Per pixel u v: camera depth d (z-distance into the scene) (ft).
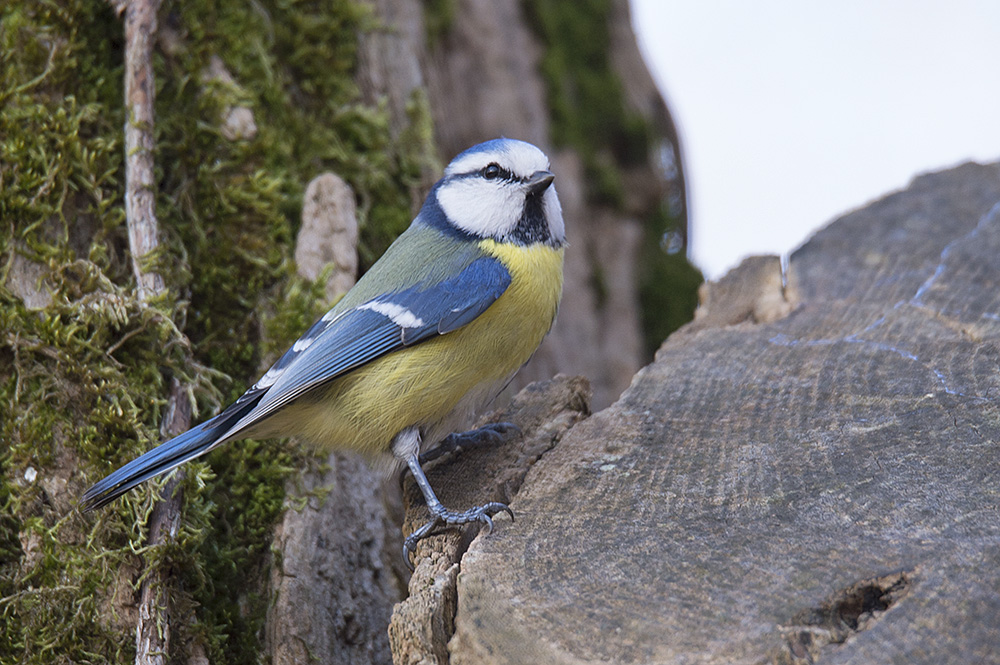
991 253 22.50
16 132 21.75
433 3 38.09
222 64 25.41
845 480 13.69
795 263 23.80
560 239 21.44
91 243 22.35
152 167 23.00
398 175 28.76
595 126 43.06
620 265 41.86
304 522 20.86
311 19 27.58
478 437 18.76
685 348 19.76
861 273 22.67
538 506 14.16
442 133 32.65
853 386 16.84
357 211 27.25
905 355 17.85
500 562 12.59
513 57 40.22
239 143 24.85
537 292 20.17
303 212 25.02
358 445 19.75
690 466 14.85
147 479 17.90
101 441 19.95
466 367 19.45
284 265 24.12
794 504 13.25
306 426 19.95
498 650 11.17
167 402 21.22
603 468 15.12
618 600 11.53
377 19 29.09
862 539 12.11
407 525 17.12
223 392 23.03
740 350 19.31
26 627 18.44
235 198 24.31
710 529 12.89
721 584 11.57
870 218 25.68
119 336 21.04
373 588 21.29
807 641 10.55
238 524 20.95
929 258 22.77
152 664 17.69
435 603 12.55
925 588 10.92
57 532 19.02
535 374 36.24
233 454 21.47
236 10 25.91
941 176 27.94
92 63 23.71
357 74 28.71
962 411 15.29
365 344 19.21
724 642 10.60
